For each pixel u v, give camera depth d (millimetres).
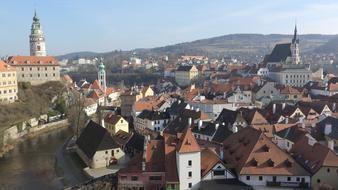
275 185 80312
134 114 172375
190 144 83062
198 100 174125
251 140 88750
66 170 115562
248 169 81250
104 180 97125
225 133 112375
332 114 141000
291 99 196000
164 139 96062
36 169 117688
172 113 153875
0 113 167125
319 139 109625
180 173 82188
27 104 190625
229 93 198250
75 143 142250
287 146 106188
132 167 89188
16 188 101500
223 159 92125
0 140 138375
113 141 116438
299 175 80188
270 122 132875
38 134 167625
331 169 79250
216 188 78438
